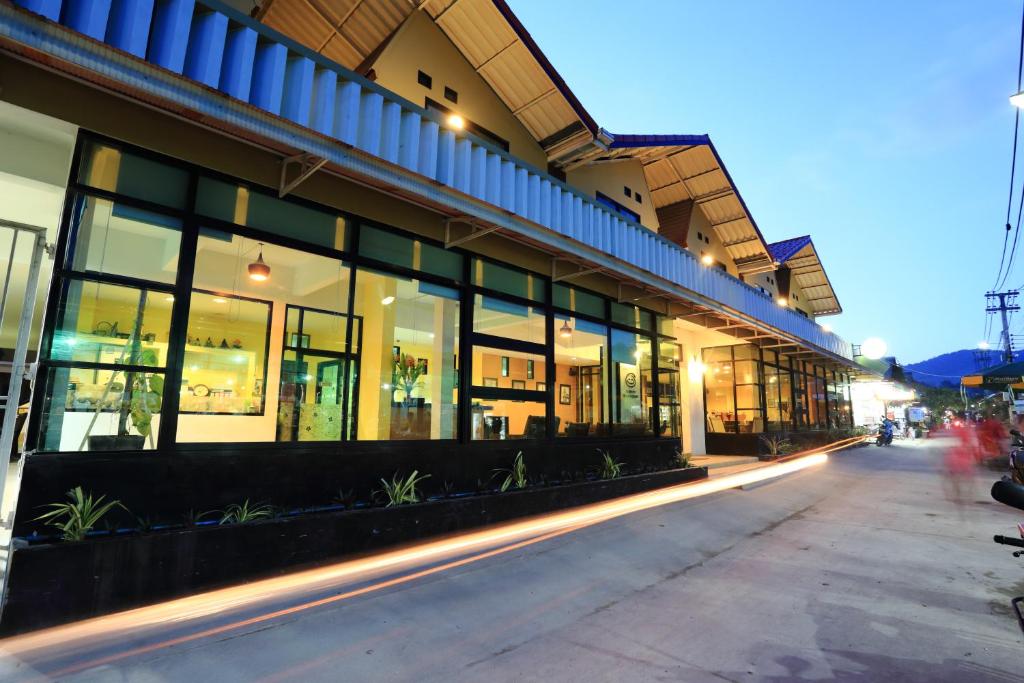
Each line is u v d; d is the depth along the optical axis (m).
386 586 4.76
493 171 7.29
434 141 6.48
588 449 9.55
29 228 4.72
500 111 9.90
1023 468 5.92
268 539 4.83
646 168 14.23
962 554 5.96
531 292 9.16
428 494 6.93
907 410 44.12
